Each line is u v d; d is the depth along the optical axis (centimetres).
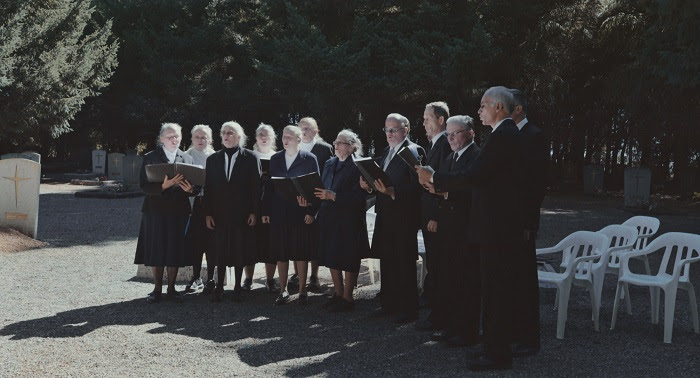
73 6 2602
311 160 794
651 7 1564
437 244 657
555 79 2766
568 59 2775
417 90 2412
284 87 2994
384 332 662
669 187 3127
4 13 2270
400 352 591
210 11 3816
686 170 2656
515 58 2548
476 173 517
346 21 2747
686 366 558
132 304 771
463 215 603
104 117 3891
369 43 2470
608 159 3428
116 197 2252
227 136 785
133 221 1627
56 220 1612
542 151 587
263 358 571
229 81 3728
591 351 601
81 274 953
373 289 889
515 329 596
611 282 950
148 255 771
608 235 800
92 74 2742
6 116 2464
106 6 3878
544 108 2944
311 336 645
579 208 2164
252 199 794
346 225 735
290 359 569
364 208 744
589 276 683
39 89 2455
